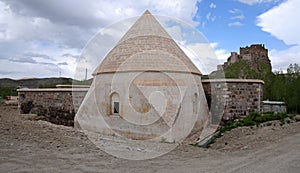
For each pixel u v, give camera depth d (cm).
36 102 1775
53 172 501
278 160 684
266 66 3275
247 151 820
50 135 812
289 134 1033
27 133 800
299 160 682
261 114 1334
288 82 2686
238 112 1336
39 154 608
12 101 2900
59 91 1652
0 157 564
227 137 1041
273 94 2659
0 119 1112
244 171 575
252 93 1369
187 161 651
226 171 572
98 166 557
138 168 562
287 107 2306
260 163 651
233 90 1332
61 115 1631
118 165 574
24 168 511
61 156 609
